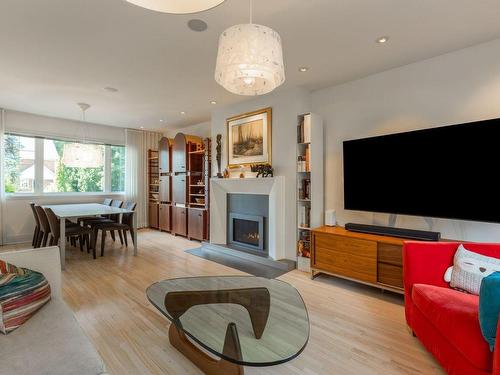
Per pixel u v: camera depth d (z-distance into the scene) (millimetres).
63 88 3787
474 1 1976
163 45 2602
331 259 3125
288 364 1772
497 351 1195
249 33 1458
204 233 5223
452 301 1673
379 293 2900
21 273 1586
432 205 2643
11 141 5105
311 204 3551
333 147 3686
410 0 1964
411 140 2787
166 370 1711
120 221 5109
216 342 1474
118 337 2057
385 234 2893
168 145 6312
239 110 4512
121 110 4973
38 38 2465
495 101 2533
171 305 1889
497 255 1983
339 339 2057
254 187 4219
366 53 2783
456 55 2736
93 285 3053
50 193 5621
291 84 3631
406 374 1679
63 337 1307
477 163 2375
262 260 3947
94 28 2307
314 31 2369
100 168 6348
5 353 1179
